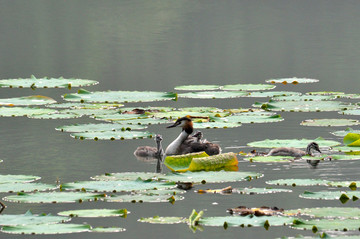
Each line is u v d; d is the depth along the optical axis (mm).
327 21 111562
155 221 26109
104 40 94375
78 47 88812
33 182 32406
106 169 35312
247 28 104750
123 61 78312
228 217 26188
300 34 98500
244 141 41719
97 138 41906
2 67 74625
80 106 52938
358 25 106562
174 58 80500
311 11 124125
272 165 35469
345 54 81188
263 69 72875
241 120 46969
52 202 27891
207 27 106062
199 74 70188
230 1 137875
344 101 56438
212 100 57750
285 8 128250
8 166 35844
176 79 67438
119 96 56656
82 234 25719
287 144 39875
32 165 36062
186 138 40250
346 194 29141
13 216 26391
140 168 35625
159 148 39156
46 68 73875
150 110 51406
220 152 39125
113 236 25219
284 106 51906
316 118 48562
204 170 34469
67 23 110188
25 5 131625
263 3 135125
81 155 38406
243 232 25500
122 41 93438
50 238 25422
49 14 120188
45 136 43406
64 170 34938
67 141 41969
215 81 66375
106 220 26984
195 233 25406
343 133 43094
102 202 29312
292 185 30969
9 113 49594
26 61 78562
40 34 99812
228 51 85312
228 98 58781
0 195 29922
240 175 32812
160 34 99250
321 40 92812
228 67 74312
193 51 85562
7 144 41219
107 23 110000
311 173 33531
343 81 64875
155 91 61406
